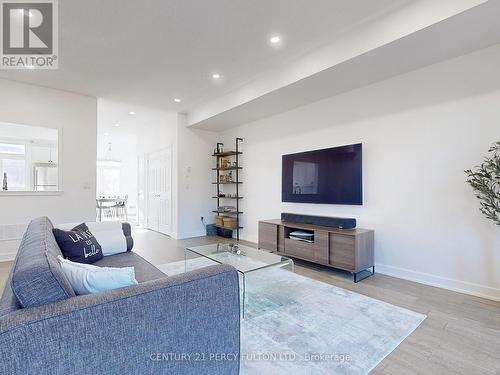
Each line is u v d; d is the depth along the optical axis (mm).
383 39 2535
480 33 2355
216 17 2559
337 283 3008
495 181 2469
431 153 2959
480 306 2412
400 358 1695
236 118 5051
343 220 3482
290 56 3312
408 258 3131
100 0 2314
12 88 3977
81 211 4520
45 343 825
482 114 2629
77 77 3867
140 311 1001
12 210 4004
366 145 3523
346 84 3467
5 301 1062
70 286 1039
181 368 1104
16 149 5688
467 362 1661
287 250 3887
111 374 939
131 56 3283
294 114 4484
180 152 5727
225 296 1242
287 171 4469
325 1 2350
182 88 4297
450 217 2826
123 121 6383
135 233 6395
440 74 2893
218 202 6164
